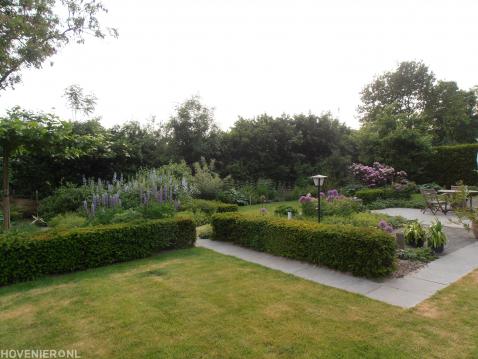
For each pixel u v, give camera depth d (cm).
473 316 282
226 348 234
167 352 230
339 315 287
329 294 338
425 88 2512
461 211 617
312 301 319
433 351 227
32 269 395
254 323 273
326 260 433
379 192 1143
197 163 1183
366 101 2789
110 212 567
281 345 238
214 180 1121
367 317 282
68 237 424
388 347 233
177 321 278
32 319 286
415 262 445
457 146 1397
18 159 962
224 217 613
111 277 399
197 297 331
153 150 1255
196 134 1304
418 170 1422
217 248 562
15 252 385
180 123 1289
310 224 484
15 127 485
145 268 438
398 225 703
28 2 1015
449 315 285
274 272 416
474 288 349
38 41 1059
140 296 335
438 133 2559
